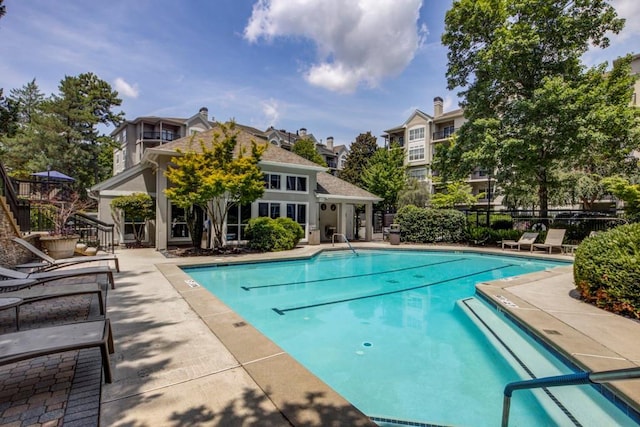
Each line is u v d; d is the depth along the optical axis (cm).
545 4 1503
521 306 547
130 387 275
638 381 291
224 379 290
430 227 1797
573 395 318
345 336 532
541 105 1421
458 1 1698
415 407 329
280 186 1612
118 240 1429
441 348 483
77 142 3078
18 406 246
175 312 488
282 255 1216
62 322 439
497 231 1664
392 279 988
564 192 1972
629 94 1520
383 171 2955
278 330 559
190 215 1279
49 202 1136
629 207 1383
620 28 1487
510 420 301
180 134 3344
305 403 254
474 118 1752
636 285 478
